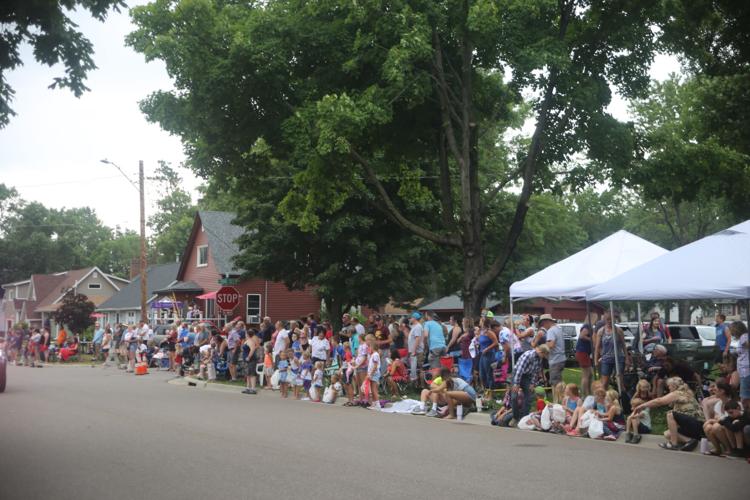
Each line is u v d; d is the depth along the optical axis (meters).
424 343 21.39
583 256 18.69
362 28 21.53
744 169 23.89
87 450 11.69
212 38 22.28
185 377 29.00
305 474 9.77
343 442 12.71
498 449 12.20
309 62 22.59
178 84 22.84
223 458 10.98
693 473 10.11
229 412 17.39
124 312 65.56
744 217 26.50
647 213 55.50
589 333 17.97
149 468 10.16
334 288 35.00
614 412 13.86
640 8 21.78
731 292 13.82
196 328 31.02
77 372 34.00
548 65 20.84
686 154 23.20
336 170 21.86
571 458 11.34
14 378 29.47
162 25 22.34
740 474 10.05
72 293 49.53
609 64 23.03
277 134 23.23
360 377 19.62
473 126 22.31
